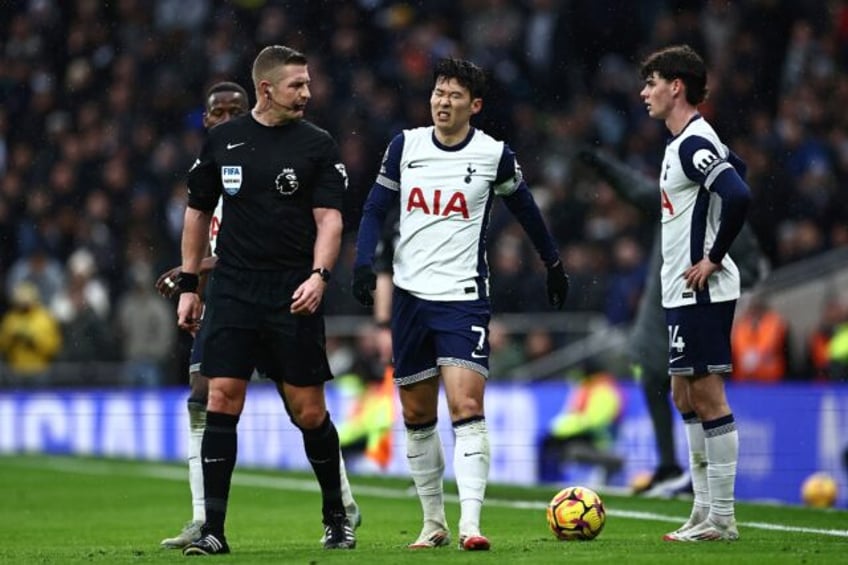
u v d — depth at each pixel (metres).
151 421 58.97
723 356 24.83
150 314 62.88
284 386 23.91
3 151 78.44
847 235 64.56
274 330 23.34
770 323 52.25
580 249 61.59
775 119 71.88
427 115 72.75
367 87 73.31
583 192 65.12
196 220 23.92
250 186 23.25
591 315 59.84
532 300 60.38
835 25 73.69
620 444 46.34
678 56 25.23
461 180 23.72
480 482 23.14
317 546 25.50
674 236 25.14
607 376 48.34
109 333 63.78
